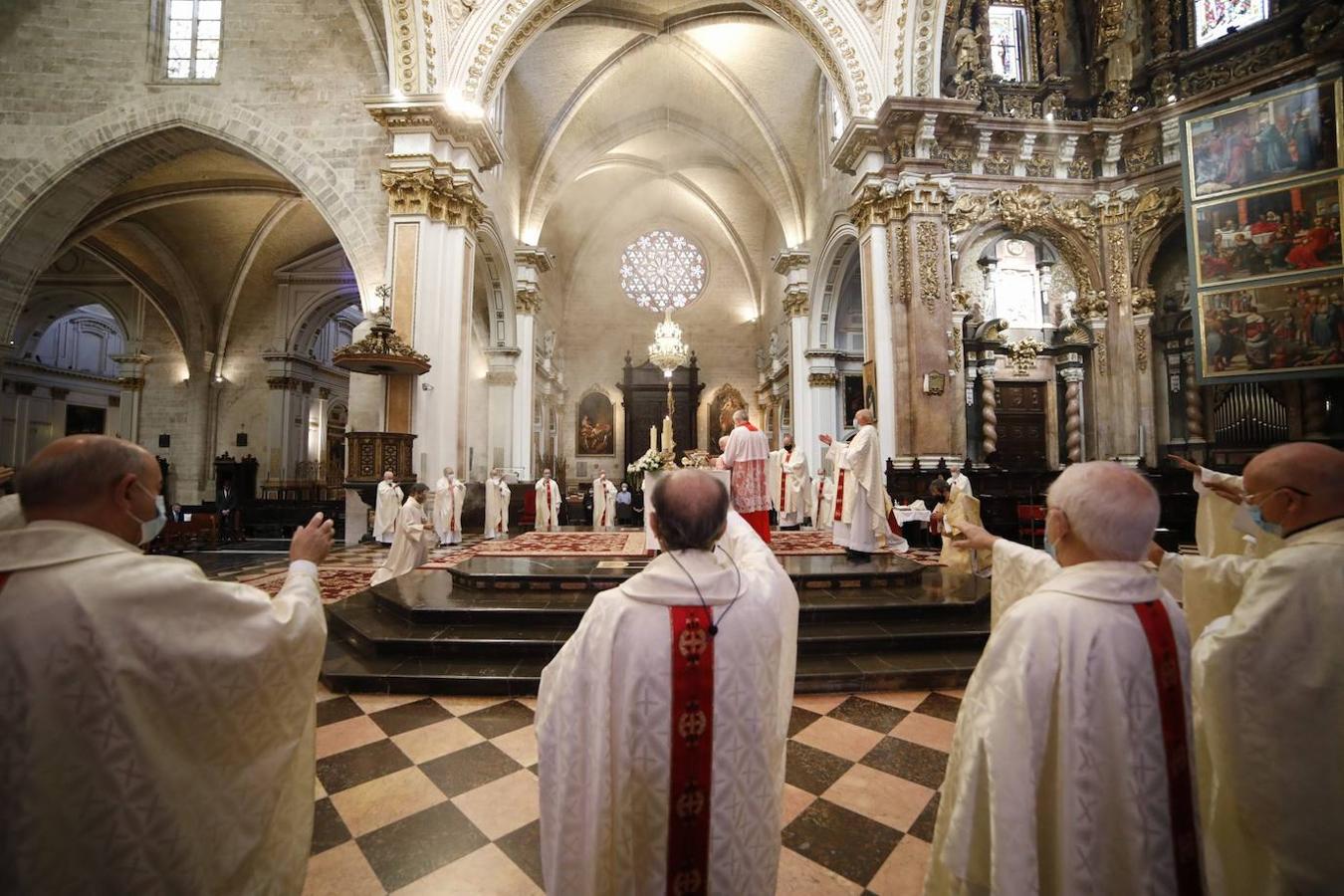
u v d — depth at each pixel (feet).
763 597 4.66
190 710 3.95
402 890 6.74
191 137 38.81
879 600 16.15
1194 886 3.91
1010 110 37.63
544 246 73.61
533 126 54.90
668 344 54.95
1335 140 27.09
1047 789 4.15
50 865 3.51
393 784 9.05
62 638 3.58
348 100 37.76
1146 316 35.70
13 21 37.40
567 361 83.51
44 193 36.73
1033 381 37.24
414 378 34.19
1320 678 4.20
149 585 3.86
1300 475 4.75
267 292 64.18
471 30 35.50
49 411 76.38
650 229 84.94
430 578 19.84
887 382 35.09
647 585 4.56
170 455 61.87
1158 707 3.97
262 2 38.24
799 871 7.01
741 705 4.37
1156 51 36.47
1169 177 35.27
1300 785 4.24
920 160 34.42
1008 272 37.52
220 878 4.15
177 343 63.36
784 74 52.19
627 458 80.12
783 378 70.03
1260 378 28.02
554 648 13.74
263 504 51.08
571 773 4.33
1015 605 4.53
